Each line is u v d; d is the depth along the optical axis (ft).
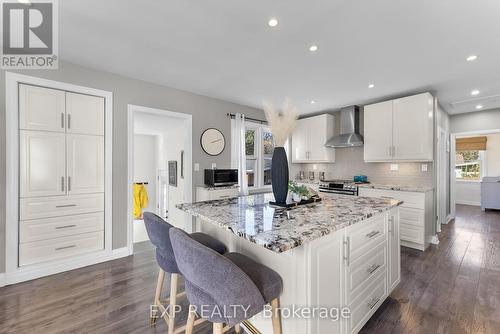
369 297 5.52
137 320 5.78
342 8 5.39
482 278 7.77
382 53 7.55
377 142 12.29
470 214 17.57
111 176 9.39
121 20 5.97
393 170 13.12
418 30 6.22
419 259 9.41
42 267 7.98
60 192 8.35
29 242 7.80
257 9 5.48
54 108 8.21
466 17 5.63
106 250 9.30
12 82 7.46
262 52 7.59
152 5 5.38
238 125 13.56
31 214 7.84
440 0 5.06
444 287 7.24
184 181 12.13
